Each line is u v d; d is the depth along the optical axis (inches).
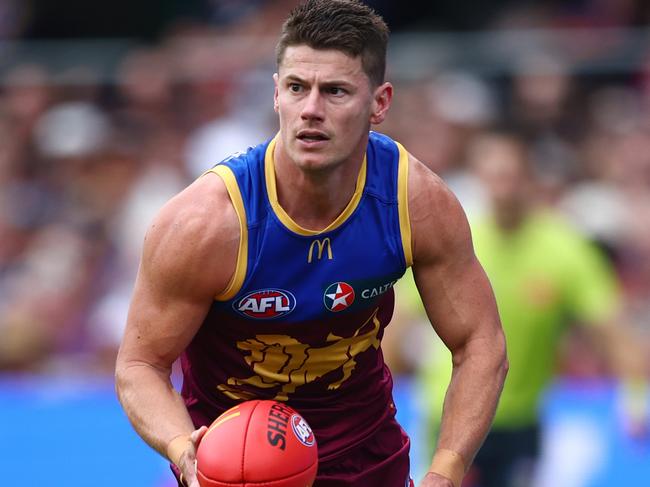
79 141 1237.7
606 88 1189.7
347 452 546.9
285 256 494.9
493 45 1203.2
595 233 1138.7
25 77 1258.6
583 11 1402.6
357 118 481.7
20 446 991.6
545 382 943.7
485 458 941.2
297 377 526.3
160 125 1242.0
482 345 522.6
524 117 1180.5
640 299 1114.1
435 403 922.1
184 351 547.2
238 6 1413.6
